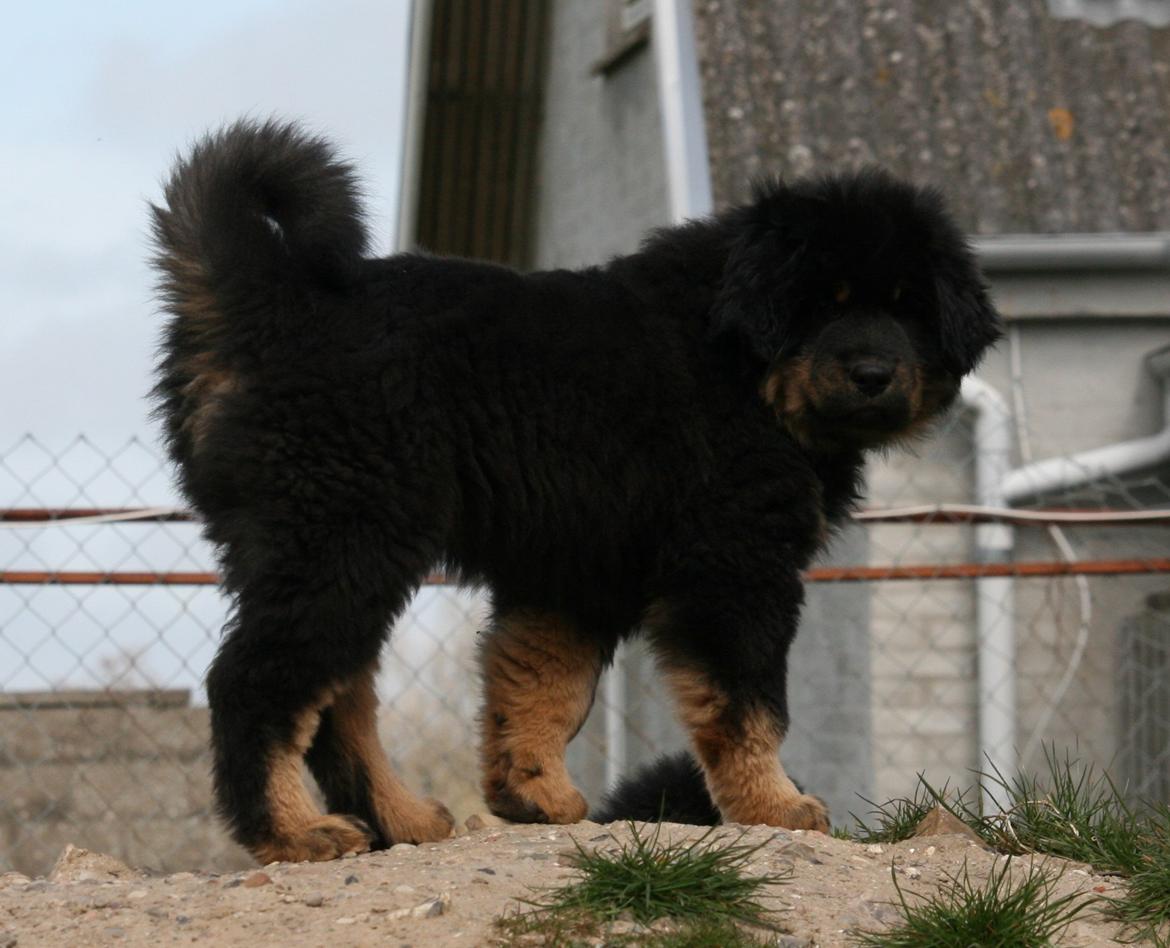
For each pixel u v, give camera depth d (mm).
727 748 4777
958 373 5355
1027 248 8648
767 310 4938
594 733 10070
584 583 5031
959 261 5281
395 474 4461
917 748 8359
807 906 3852
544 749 5074
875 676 8406
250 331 4469
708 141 9141
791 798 4793
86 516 6145
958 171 9180
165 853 7473
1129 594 8641
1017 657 8500
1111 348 8930
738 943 3525
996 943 3639
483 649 5164
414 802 4887
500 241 15141
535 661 5098
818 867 4152
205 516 4613
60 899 3967
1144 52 10031
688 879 3771
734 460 4891
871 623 8430
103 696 7531
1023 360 8883
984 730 8266
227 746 4359
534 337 4754
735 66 9539
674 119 9211
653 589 4973
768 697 4809
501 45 14406
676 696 4844
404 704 8078
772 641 4832
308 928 3662
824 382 4922
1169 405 8719
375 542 4434
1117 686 8516
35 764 7375
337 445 4414
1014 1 10195
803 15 9938
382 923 3666
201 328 4543
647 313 4988
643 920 3645
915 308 5285
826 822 4816
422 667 7348
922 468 8523
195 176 4625
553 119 14000
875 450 5391
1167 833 4477
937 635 8461
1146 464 8570
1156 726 8430
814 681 8562
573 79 13375
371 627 4453
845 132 9320
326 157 4633
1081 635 8516
